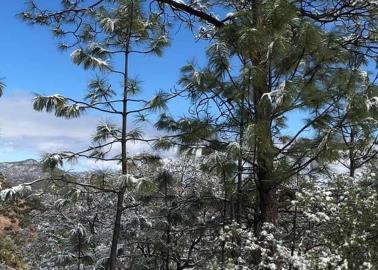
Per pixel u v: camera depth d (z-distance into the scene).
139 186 7.31
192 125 7.53
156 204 10.02
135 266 9.62
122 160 8.09
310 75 6.83
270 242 6.70
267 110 6.48
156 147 7.95
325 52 6.65
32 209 16.00
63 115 7.72
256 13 6.75
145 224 9.77
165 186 8.98
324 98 6.48
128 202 11.01
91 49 8.05
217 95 7.18
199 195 8.70
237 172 7.02
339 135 6.44
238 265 6.43
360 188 7.34
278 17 6.33
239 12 6.93
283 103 6.16
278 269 6.29
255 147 6.46
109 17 8.12
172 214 8.90
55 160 7.39
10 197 7.04
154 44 8.33
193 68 7.47
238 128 7.15
